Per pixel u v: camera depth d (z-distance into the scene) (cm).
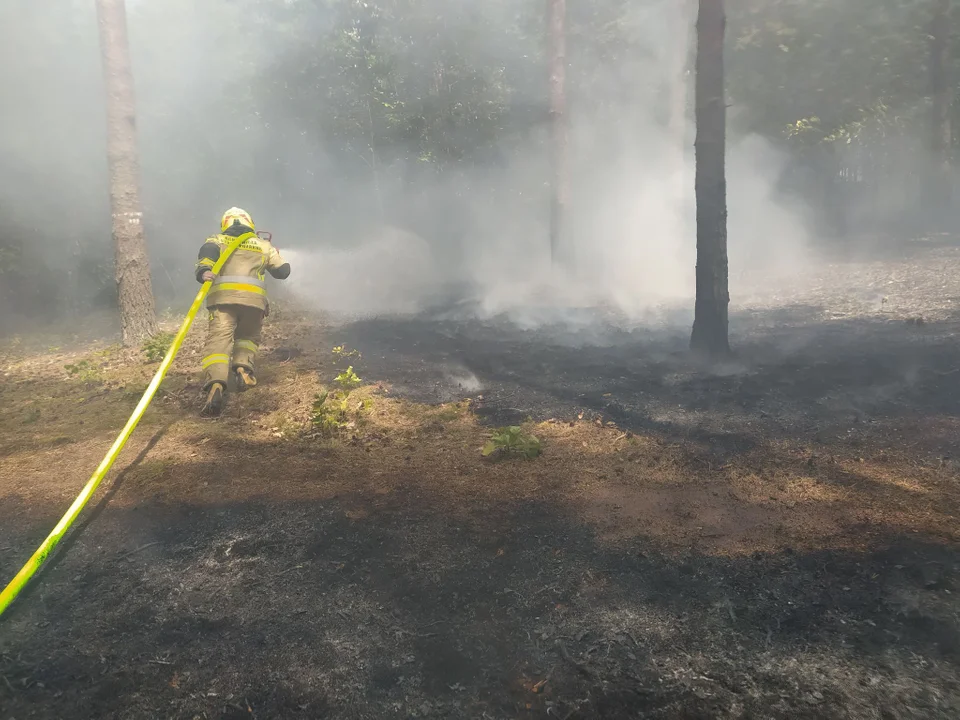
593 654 262
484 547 343
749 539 336
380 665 262
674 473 417
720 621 277
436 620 288
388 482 426
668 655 259
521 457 457
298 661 266
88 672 266
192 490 424
